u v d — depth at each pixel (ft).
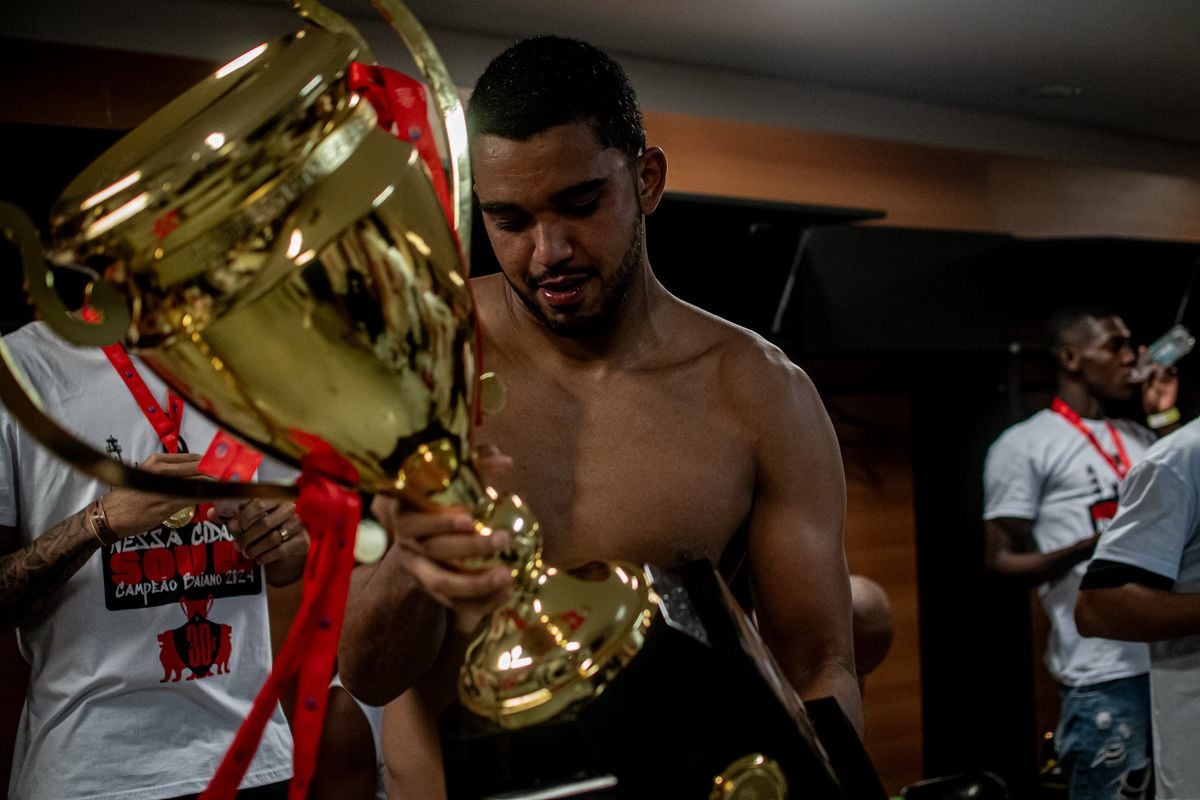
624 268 2.98
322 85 1.91
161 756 5.48
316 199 1.93
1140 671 9.57
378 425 2.08
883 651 7.75
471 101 2.92
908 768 13.23
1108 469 10.59
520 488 3.29
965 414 12.89
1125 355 10.72
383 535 2.37
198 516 5.73
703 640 2.30
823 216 10.42
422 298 2.06
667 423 3.34
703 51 11.08
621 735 2.21
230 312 1.91
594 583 2.34
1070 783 10.00
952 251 11.63
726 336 3.53
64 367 5.59
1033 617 13.71
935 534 13.19
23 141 7.23
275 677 2.11
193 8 8.82
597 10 9.80
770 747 2.29
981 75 12.10
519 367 3.44
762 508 3.42
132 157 1.95
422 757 3.39
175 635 5.60
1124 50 11.18
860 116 12.80
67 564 5.13
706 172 10.89
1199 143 15.90
